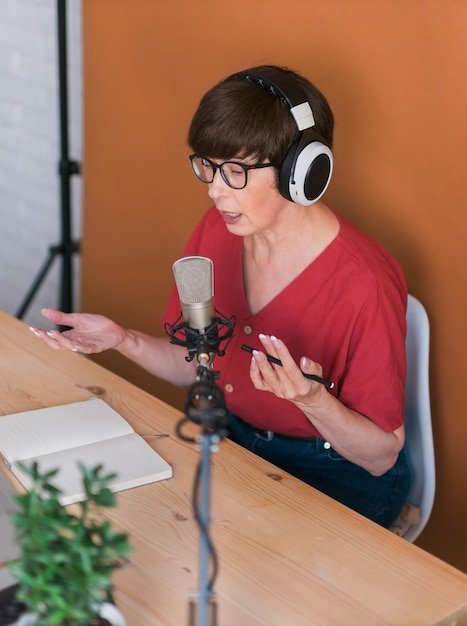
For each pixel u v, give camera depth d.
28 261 3.53
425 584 1.21
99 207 2.94
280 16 2.18
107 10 2.69
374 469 1.70
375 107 2.02
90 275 3.05
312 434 1.78
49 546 0.88
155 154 2.66
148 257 2.79
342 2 2.03
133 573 1.20
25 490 1.36
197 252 1.95
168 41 2.52
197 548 1.26
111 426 1.56
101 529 0.88
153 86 2.61
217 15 2.35
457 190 1.91
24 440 1.49
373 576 1.22
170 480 1.43
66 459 1.44
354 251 1.71
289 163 1.53
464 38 1.82
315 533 1.31
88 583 0.87
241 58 2.31
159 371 1.93
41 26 3.14
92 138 2.89
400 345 1.69
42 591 0.87
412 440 1.83
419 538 2.20
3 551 1.16
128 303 2.92
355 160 2.10
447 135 1.90
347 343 1.68
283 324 1.74
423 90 1.92
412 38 1.91
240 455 1.52
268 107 1.50
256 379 1.45
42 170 3.33
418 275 2.03
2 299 3.72
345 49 2.05
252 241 1.78
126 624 1.10
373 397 1.65
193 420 0.91
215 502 1.38
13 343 1.92
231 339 1.80
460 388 2.01
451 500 2.09
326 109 1.62
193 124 1.55
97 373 1.80
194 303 1.35
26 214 3.48
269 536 1.30
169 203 2.66
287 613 1.14
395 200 2.04
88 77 2.83
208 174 1.61
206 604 0.93
